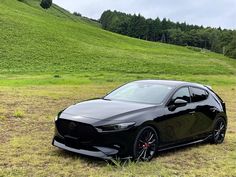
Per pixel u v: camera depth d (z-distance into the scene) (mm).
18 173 6254
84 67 51812
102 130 6832
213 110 9391
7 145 8016
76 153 7633
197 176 6797
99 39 94750
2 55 51312
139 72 51969
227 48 157125
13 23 72625
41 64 50625
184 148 8969
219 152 8773
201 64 74938
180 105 8117
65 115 7332
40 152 7605
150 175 6566
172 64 66062
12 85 25297
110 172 6594
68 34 84875
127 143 6977
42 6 188000
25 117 11711
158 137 7684
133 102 8031
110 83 31156
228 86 36812
